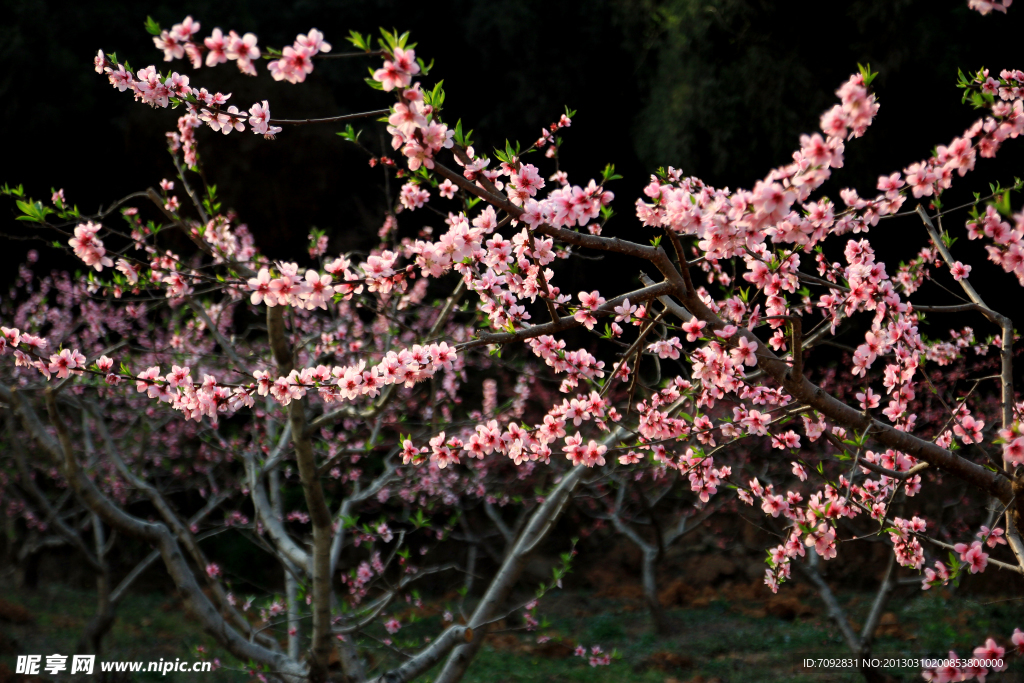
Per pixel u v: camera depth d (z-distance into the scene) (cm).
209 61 183
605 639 820
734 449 796
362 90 1272
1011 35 889
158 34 181
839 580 992
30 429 394
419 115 184
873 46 915
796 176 181
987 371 804
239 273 357
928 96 905
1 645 696
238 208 1047
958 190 794
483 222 232
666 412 267
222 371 585
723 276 372
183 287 327
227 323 589
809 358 1002
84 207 1167
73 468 383
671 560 1080
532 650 778
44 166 1117
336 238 1142
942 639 745
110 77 226
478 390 1054
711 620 887
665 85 1047
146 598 1002
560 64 1176
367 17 1314
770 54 951
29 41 1055
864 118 171
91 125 1126
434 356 234
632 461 278
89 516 788
